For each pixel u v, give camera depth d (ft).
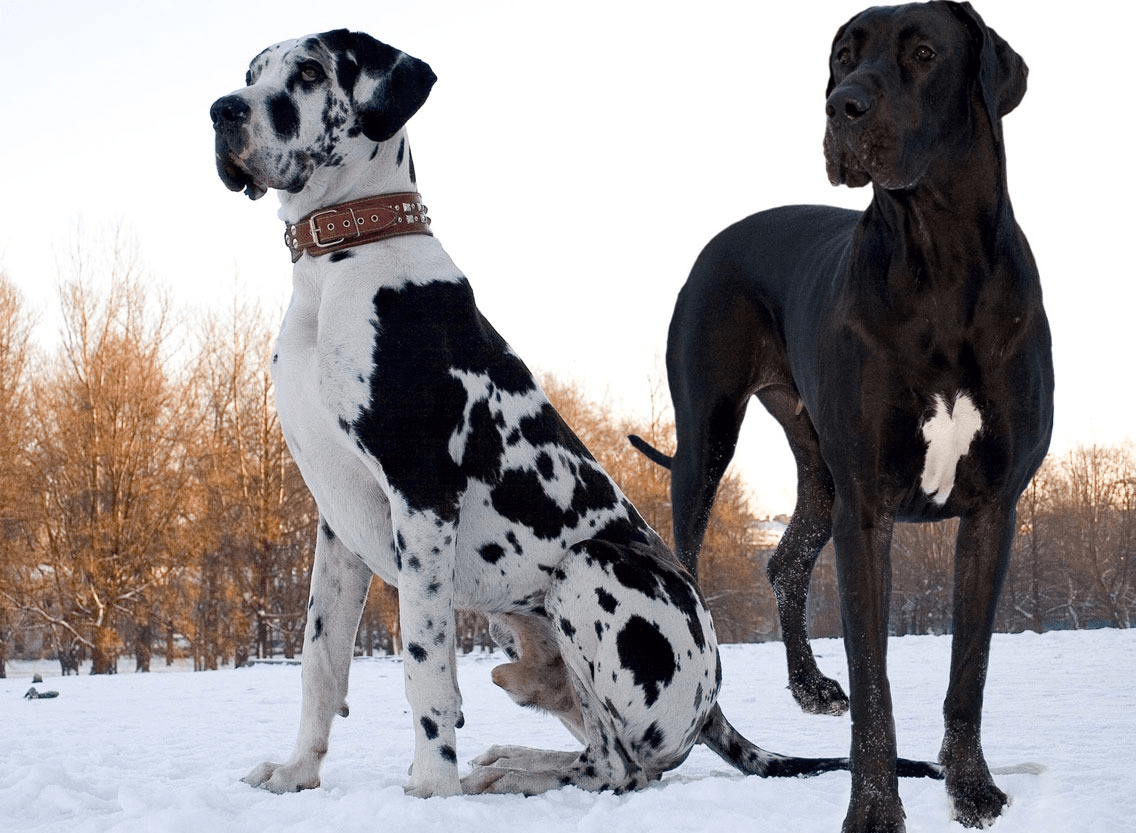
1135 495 137.90
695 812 8.77
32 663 100.68
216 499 88.38
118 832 8.18
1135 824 8.60
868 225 10.06
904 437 9.78
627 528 11.87
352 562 11.35
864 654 9.25
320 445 10.94
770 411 16.60
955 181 9.33
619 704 10.49
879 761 8.77
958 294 9.48
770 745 13.53
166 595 82.74
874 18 9.55
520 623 11.69
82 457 81.87
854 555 9.76
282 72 10.98
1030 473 10.29
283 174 10.88
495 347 11.46
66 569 80.84
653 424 104.83
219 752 13.78
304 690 10.93
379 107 11.16
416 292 10.83
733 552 112.98
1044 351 9.98
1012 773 10.74
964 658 10.00
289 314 11.28
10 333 82.48
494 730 15.97
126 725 17.58
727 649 36.09
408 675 10.28
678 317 16.17
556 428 11.68
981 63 9.32
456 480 10.70
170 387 86.74
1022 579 141.38
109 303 84.48
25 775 10.52
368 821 8.36
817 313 12.02
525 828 8.58
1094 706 16.89
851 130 9.00
